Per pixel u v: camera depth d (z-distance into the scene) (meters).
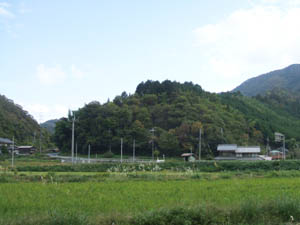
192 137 79.50
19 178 26.14
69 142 95.19
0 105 104.62
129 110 91.94
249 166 47.22
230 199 15.54
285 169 46.47
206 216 11.98
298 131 109.69
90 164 46.00
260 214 12.58
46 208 13.04
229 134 85.12
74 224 10.66
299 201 13.67
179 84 115.88
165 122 90.56
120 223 11.30
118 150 88.75
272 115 122.88
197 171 43.38
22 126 103.12
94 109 94.44
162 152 82.12
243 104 124.25
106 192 17.95
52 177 26.05
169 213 11.70
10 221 10.84
